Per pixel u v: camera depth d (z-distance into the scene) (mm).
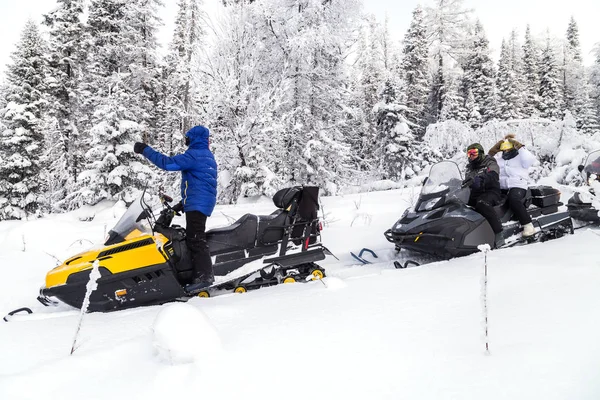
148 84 21000
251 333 2236
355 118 14703
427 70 30516
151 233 3812
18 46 18234
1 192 16609
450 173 4988
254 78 12117
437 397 1515
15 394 1695
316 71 12977
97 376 1832
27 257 5324
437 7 31281
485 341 1826
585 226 6066
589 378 1534
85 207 13141
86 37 20703
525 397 1462
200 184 3838
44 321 2934
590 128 29297
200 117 12086
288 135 13062
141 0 20422
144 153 3762
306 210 4352
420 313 2430
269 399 1579
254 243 4191
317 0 12484
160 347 1912
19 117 16562
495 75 36844
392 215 7590
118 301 3588
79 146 20141
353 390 1606
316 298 2961
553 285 2754
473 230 4543
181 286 3762
